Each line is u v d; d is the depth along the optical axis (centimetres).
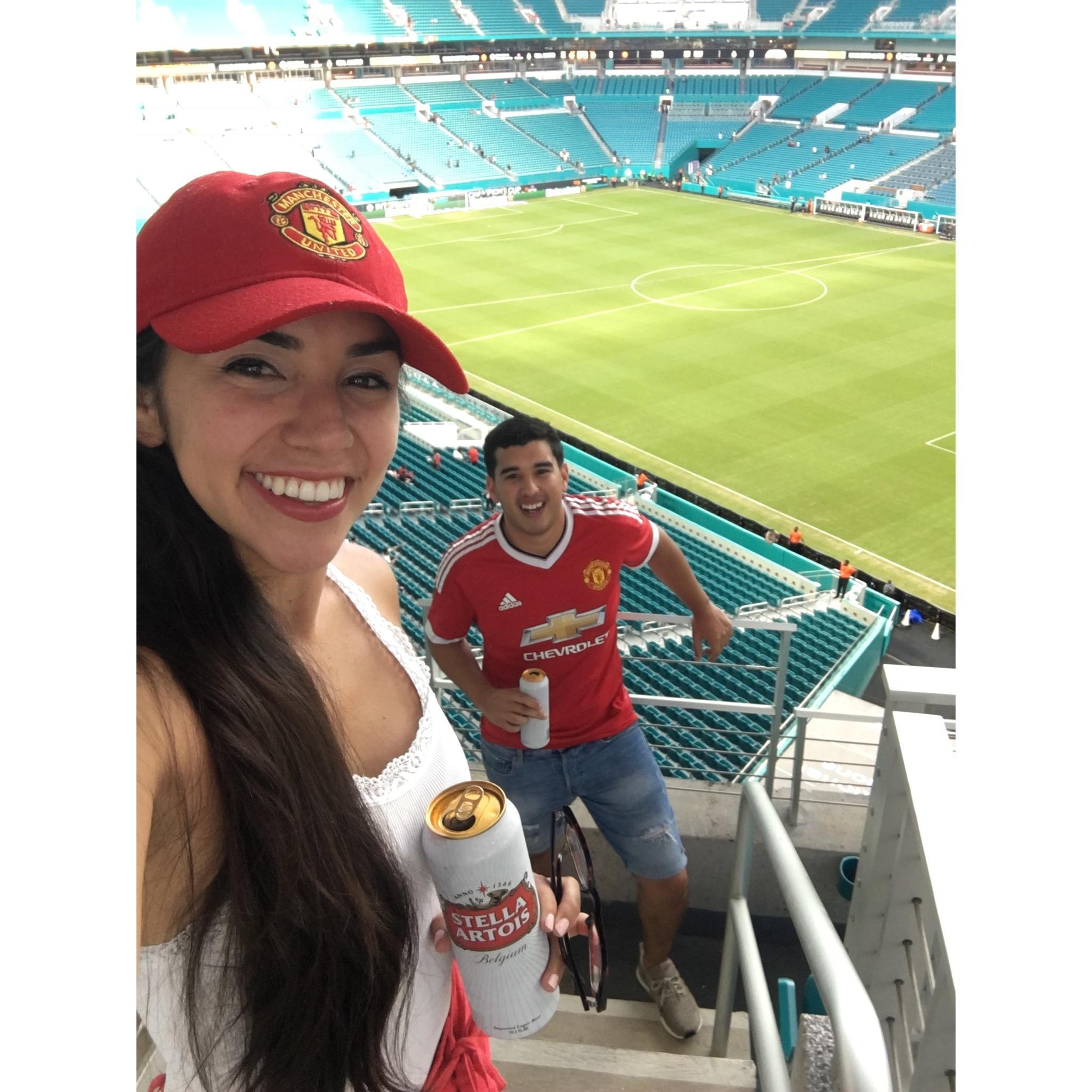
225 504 77
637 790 248
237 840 74
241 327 71
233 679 74
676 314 2348
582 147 4372
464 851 100
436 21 4525
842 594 1182
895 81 4572
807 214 3522
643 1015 264
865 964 151
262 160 3762
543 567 235
